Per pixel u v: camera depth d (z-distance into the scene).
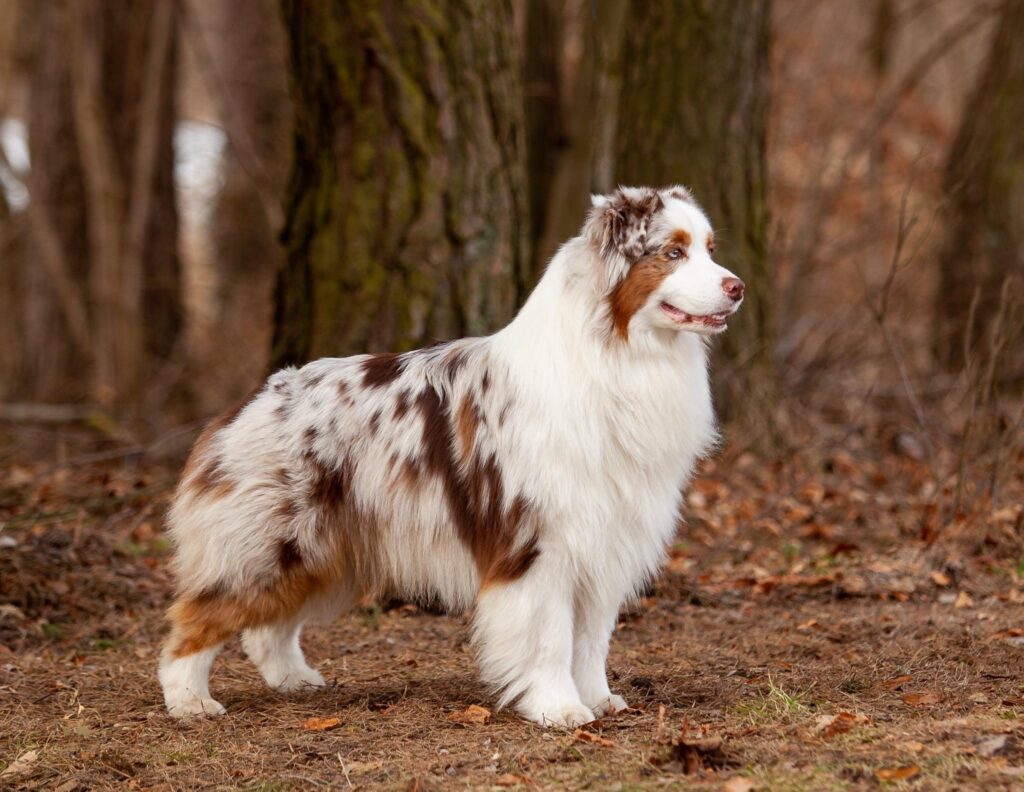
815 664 7.60
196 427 13.09
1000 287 16.72
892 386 15.77
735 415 13.46
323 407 6.89
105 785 5.91
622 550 6.52
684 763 5.58
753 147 13.96
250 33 26.94
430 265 10.12
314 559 6.83
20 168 21.84
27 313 19.73
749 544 10.95
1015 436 11.08
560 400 6.31
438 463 6.61
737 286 6.15
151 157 19.86
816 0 25.17
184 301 21.78
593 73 14.50
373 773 5.85
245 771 6.00
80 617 9.18
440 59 10.08
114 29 20.55
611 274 6.28
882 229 21.81
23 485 12.20
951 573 9.62
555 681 6.45
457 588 6.76
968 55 27.92
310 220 10.55
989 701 6.47
